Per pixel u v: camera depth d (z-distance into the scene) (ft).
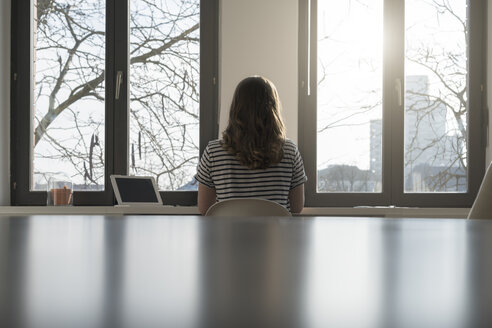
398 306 0.43
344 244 0.97
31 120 11.51
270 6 10.90
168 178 11.56
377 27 11.48
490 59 11.32
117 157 11.48
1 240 1.00
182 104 11.59
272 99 6.72
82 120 11.58
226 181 6.62
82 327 0.37
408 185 11.46
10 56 11.39
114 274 0.60
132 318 0.39
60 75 11.60
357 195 11.32
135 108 11.57
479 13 11.41
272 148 6.56
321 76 11.44
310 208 10.02
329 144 11.43
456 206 11.40
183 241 1.02
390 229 1.34
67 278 0.56
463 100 11.49
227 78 10.86
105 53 11.55
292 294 0.48
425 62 11.51
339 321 0.39
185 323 0.38
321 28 11.46
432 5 11.50
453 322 0.39
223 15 10.87
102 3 11.57
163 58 11.60
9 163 11.36
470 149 11.39
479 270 0.65
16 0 11.41
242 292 0.49
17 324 0.37
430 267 0.68
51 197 10.54
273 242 1.01
